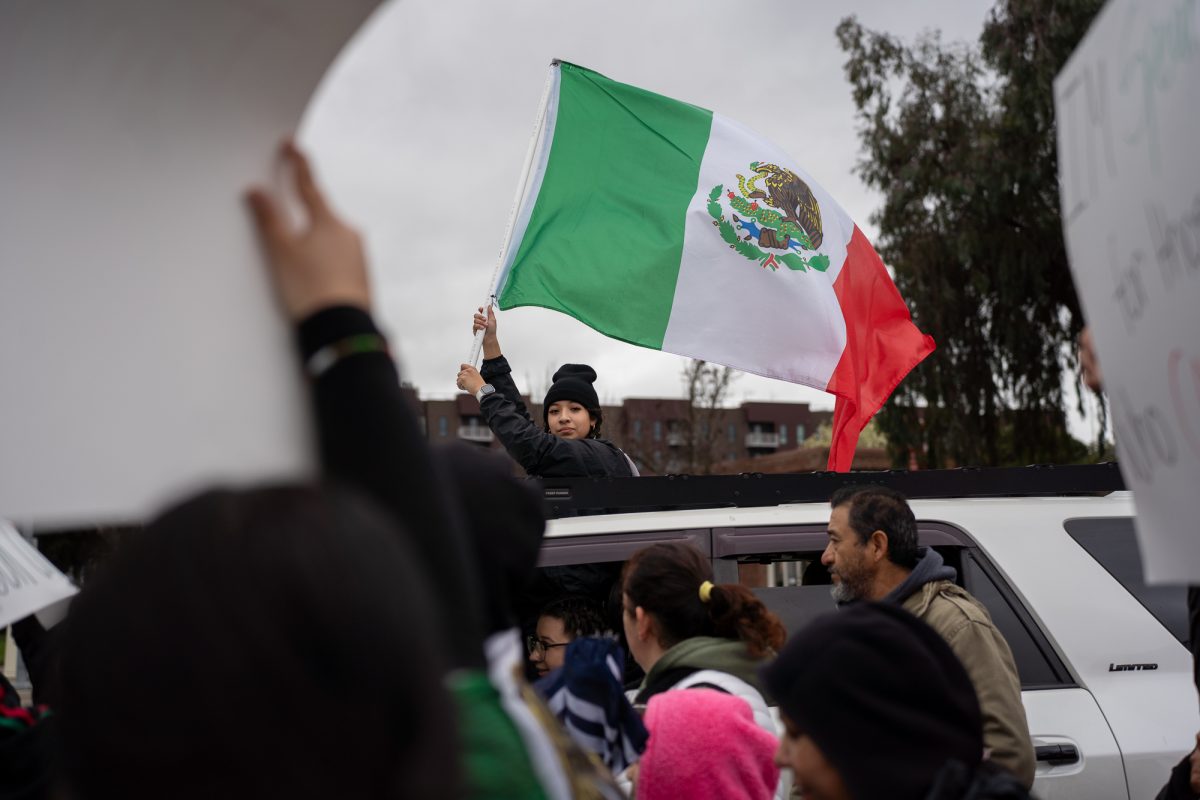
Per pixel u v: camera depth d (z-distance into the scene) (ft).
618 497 14.14
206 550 2.38
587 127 18.39
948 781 5.14
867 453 98.17
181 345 3.13
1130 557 13.52
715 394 75.41
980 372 57.62
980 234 56.24
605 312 17.62
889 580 11.47
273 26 3.18
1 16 2.99
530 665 12.92
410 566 2.59
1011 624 12.95
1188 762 9.14
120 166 3.14
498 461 5.24
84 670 2.33
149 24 3.09
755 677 8.70
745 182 18.19
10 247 3.07
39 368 3.05
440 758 2.47
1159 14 4.25
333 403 3.24
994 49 54.95
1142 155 4.37
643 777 7.68
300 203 3.33
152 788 2.26
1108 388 4.66
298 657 2.30
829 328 17.88
